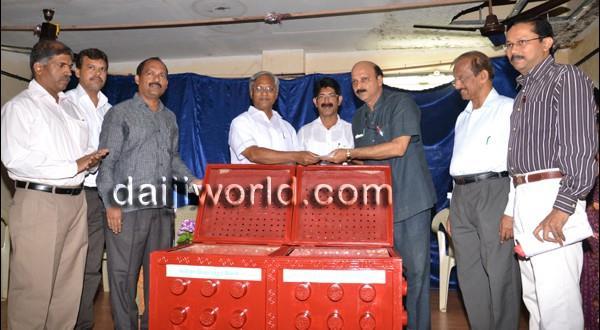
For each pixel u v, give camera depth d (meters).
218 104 4.94
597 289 2.54
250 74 5.39
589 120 1.83
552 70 1.97
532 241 1.91
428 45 5.03
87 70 2.99
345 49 5.18
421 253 2.48
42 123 2.35
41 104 2.38
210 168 2.16
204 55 5.36
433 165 4.67
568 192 1.80
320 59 5.29
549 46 2.01
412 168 2.49
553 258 1.89
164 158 2.64
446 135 4.66
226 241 2.01
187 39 4.82
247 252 1.82
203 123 4.93
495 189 2.28
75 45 4.93
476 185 2.31
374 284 1.62
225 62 5.42
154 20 4.33
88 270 2.90
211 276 1.69
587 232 1.86
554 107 1.92
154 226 2.60
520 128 2.03
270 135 2.85
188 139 4.92
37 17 4.21
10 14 4.13
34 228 2.30
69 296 2.51
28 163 2.27
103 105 3.15
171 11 4.12
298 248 1.92
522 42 2.01
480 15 3.87
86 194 2.89
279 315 1.65
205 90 4.96
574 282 1.89
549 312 1.89
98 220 2.95
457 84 2.39
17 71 5.21
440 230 4.08
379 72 2.58
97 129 3.04
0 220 4.77
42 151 2.33
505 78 4.55
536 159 1.95
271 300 1.66
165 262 1.72
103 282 4.49
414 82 5.15
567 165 1.81
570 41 4.62
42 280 2.31
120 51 5.16
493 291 2.26
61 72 2.41
